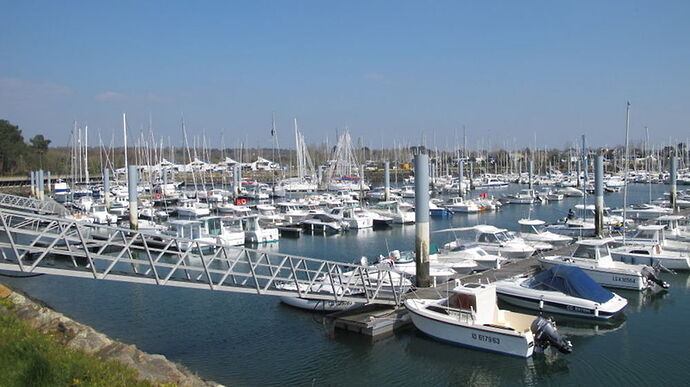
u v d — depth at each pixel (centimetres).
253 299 3086
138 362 1794
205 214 6900
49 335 1858
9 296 2338
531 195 9162
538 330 2158
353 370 2108
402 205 7269
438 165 14425
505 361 2144
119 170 12031
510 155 15900
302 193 9525
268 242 5325
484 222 6775
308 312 2820
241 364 2177
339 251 4903
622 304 2570
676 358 2159
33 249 2000
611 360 2152
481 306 2312
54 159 13625
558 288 2670
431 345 2314
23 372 1435
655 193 10169
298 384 2003
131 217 5319
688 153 13975
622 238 3991
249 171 14938
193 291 3288
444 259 3509
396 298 2616
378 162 17312
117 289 3356
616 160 15775
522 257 3819
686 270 3472
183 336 2506
